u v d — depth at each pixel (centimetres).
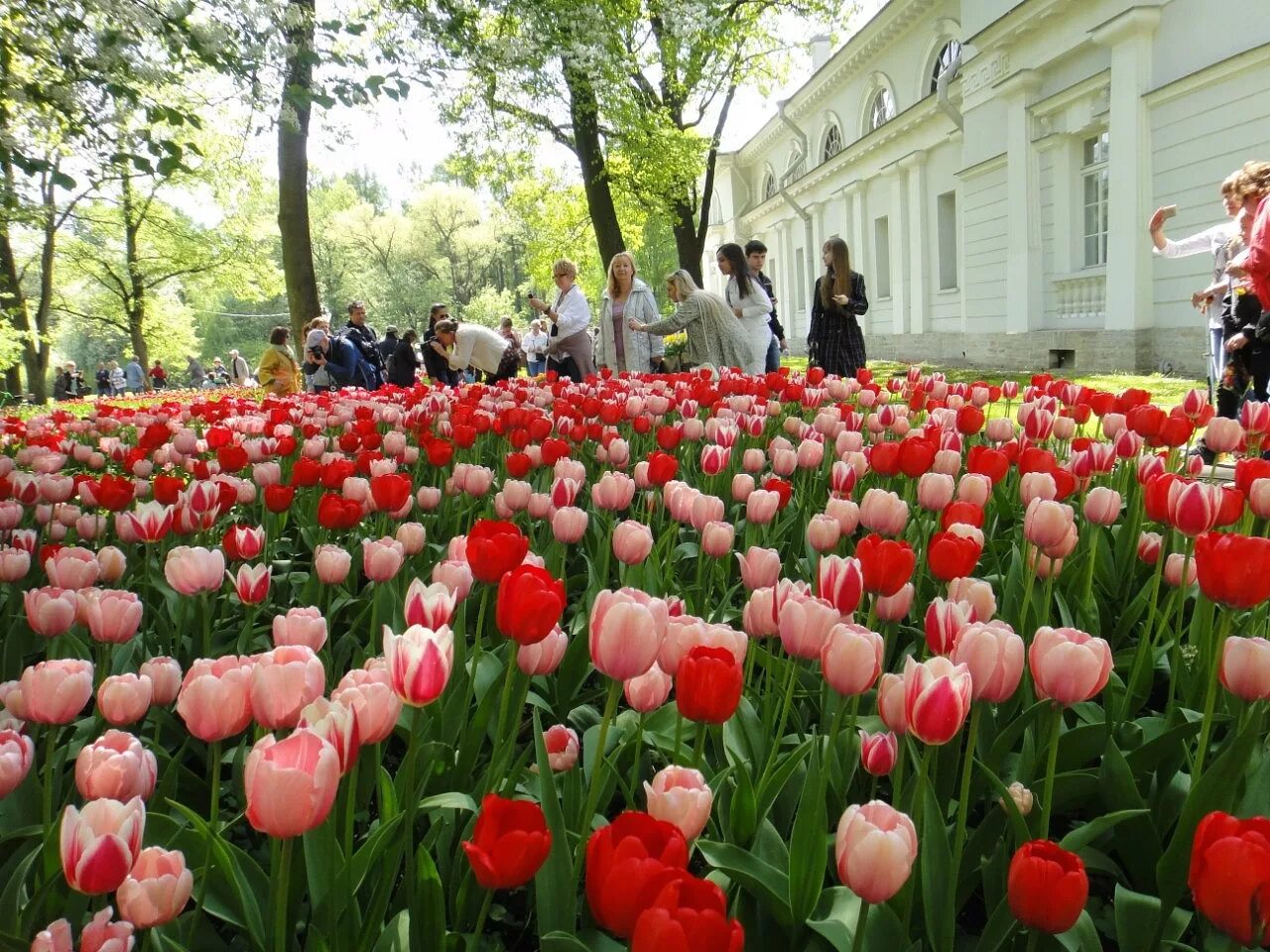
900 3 2481
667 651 168
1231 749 151
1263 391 615
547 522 356
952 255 2412
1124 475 393
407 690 137
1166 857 156
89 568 234
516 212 2814
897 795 171
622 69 1670
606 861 99
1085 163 1653
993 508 367
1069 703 151
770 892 150
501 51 1098
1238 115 1236
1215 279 804
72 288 4369
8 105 789
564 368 1121
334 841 136
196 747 229
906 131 2514
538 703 228
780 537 368
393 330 1694
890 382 657
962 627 161
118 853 115
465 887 157
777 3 2325
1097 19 1509
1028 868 115
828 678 152
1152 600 270
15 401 2362
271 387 1345
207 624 234
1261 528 304
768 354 1069
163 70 785
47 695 149
